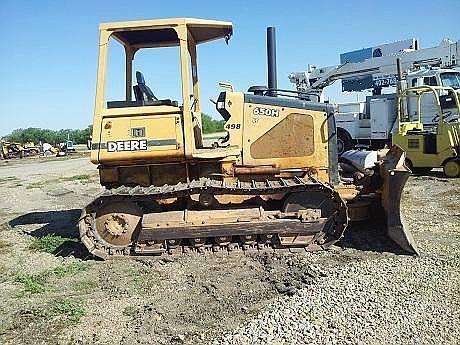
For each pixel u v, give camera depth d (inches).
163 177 284.4
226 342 162.7
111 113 269.1
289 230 261.7
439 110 568.1
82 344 168.2
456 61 762.8
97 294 216.1
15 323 187.0
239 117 289.9
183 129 266.5
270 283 219.1
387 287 204.2
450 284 205.3
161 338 169.6
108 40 270.5
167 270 244.4
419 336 161.3
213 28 287.4
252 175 291.4
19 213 449.7
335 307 185.8
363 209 291.1
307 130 293.7
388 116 792.3
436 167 567.8
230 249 263.7
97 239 269.1
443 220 331.9
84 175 789.9
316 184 260.5
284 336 164.6
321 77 907.4
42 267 261.4
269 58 334.3
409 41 856.3
